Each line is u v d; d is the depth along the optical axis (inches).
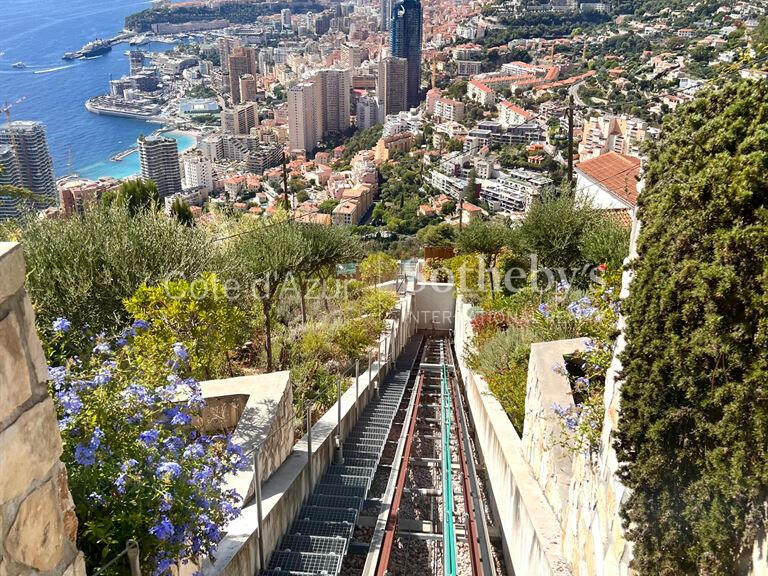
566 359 299.4
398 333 697.6
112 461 155.7
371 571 239.3
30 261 311.9
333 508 281.4
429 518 317.4
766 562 110.8
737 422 122.6
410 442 379.9
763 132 137.6
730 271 128.0
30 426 83.7
